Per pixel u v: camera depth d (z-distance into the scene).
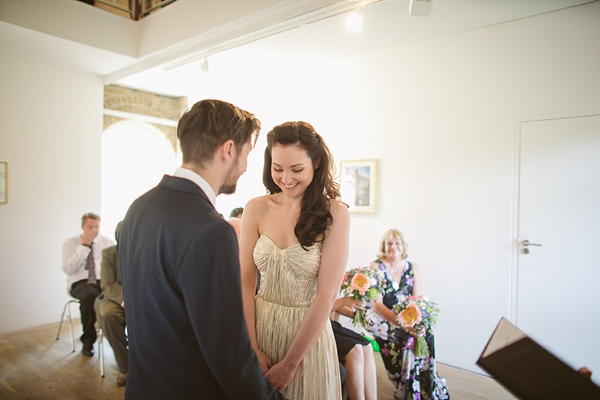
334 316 2.87
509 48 3.49
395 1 3.08
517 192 3.46
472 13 3.33
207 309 0.87
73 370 3.37
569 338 3.23
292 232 1.32
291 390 1.25
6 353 3.71
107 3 4.21
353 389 1.93
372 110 4.32
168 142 6.20
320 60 4.60
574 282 3.21
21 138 4.36
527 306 3.40
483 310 3.60
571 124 3.22
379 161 4.25
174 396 0.92
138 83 5.43
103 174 5.71
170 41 4.10
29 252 4.43
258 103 5.57
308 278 1.29
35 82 4.46
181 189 0.97
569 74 3.23
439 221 3.85
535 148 3.38
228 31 3.71
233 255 0.91
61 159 4.68
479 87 3.64
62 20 3.87
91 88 4.95
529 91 3.40
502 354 0.95
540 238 3.35
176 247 0.88
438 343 3.81
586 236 3.17
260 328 1.33
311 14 3.25
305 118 4.94
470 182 3.69
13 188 4.30
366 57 4.35
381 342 2.89
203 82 5.41
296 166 1.23
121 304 3.24
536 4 3.16
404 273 3.17
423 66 3.96
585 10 3.15
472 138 3.68
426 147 3.94
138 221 0.97
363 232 4.36
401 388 2.83
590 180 3.15
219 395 0.99
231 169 1.05
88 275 3.95
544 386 0.88
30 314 4.44
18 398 2.89
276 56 4.42
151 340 0.91
